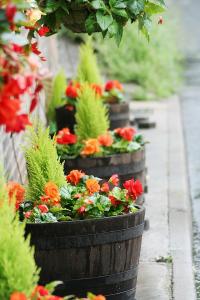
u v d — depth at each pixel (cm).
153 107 1588
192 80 1986
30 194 606
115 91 1024
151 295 667
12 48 402
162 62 1883
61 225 552
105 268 570
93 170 775
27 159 614
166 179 1046
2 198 487
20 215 579
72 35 1538
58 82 1030
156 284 690
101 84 1052
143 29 586
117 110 1007
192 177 1127
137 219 580
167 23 2191
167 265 738
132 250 583
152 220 868
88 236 559
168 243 795
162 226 848
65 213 577
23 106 827
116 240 569
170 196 970
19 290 446
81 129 841
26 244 459
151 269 725
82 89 875
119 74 1797
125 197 584
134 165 791
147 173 1062
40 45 1042
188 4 3466
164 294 669
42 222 559
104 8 569
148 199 948
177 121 1452
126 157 783
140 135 830
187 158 1241
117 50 1806
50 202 579
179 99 1731
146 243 794
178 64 2175
